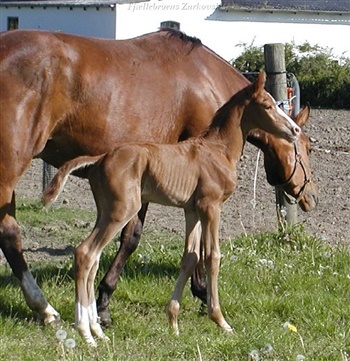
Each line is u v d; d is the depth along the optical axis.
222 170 7.10
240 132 7.32
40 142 7.23
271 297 8.21
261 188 14.22
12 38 7.17
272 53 10.15
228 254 9.38
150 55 7.86
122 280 8.50
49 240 10.66
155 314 7.85
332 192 14.02
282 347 6.73
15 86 7.04
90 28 35.88
